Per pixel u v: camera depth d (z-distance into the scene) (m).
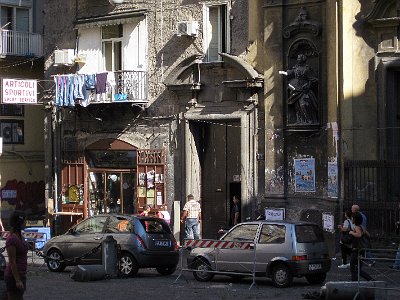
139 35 36.19
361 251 21.20
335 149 29.88
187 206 32.34
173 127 35.19
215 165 34.62
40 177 44.34
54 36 39.50
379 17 29.30
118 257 25.89
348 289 19.62
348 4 29.62
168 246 26.42
